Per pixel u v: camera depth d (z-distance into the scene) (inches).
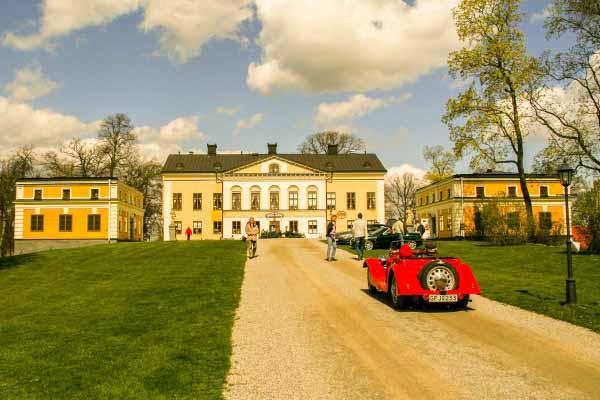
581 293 559.5
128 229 2687.0
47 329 451.8
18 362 342.0
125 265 938.7
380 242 1273.4
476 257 1002.7
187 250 1175.6
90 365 325.7
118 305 557.3
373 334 390.0
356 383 280.1
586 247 1032.8
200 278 733.3
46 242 2412.6
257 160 2888.8
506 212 1320.1
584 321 423.8
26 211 2427.4
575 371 296.0
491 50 1369.3
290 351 346.3
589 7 1206.9
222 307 510.9
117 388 275.9
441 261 474.9
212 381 286.5
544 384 274.1
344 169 2940.5
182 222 2886.3
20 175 2849.4
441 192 2596.0
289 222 2881.4
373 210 2925.7
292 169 2901.1
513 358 322.7
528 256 971.3
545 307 482.6
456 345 355.6
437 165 3125.0
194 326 430.6
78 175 2898.6
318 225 2886.3
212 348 357.1
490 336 380.8
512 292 575.8
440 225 2603.3
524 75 1323.8
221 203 2876.5
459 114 1448.1
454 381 280.4
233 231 2869.1
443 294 468.4
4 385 291.7
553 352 336.2
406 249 512.1
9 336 430.0
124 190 2605.8
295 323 432.5
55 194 2438.5
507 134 1397.6
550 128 1331.2
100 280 776.3
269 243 1493.6
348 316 458.0
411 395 260.4
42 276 846.5
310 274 763.4
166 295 604.4
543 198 2390.5
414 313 469.7
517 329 402.6
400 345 357.1
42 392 277.3
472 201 2383.1
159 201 3225.9
